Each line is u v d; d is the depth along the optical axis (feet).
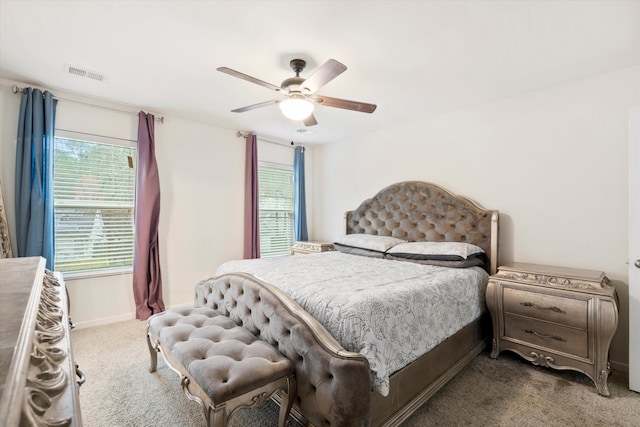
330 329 5.30
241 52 7.38
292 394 5.17
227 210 13.89
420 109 11.18
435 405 6.33
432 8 5.74
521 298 7.93
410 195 12.40
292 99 7.44
